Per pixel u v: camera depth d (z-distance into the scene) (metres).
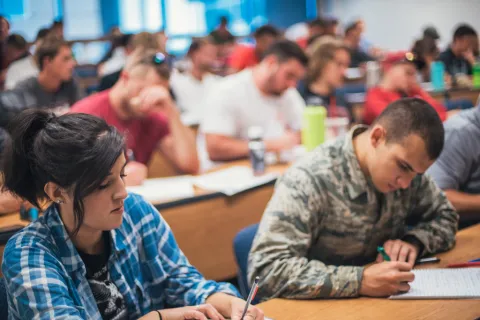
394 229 1.86
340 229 1.77
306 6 12.58
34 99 3.69
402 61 3.83
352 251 1.80
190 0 11.38
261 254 1.65
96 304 1.34
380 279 1.54
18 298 1.22
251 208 2.74
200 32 11.62
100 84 3.78
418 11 10.86
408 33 11.12
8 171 1.24
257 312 1.40
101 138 1.19
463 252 1.86
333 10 12.42
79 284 1.32
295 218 1.68
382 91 3.89
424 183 1.91
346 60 4.13
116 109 2.85
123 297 1.40
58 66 3.68
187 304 1.50
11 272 1.23
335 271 1.58
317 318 1.46
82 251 1.35
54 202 1.27
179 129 2.97
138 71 2.80
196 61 5.33
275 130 3.51
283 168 3.03
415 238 1.83
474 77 6.09
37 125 1.23
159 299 1.52
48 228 1.30
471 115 2.35
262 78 3.43
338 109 4.26
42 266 1.24
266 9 12.36
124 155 1.23
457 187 2.36
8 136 1.24
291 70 3.38
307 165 1.75
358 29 8.44
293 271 1.59
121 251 1.41
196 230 2.54
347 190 1.75
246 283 1.84
